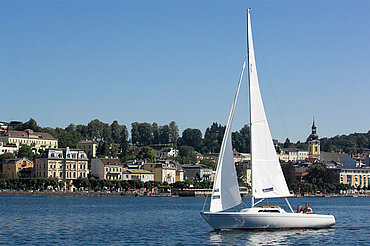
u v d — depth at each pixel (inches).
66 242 3085.6
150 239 3198.8
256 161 3161.9
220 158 3201.3
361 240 3139.8
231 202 3189.0
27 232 3543.3
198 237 3235.7
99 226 3988.7
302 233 3253.0
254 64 3184.1
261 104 3186.5
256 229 3238.2
